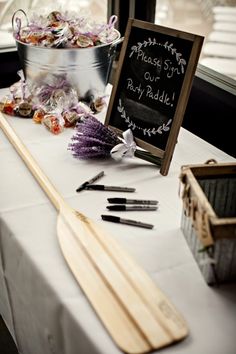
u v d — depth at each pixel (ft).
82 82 6.94
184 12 9.28
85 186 5.33
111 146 5.90
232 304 3.88
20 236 4.65
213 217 3.79
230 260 3.94
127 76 6.09
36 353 4.96
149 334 3.56
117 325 3.64
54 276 4.17
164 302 3.83
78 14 7.14
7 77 8.57
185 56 5.49
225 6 9.32
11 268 4.95
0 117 6.88
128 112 6.07
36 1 9.54
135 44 5.97
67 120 6.70
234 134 6.77
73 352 3.95
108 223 4.78
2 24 9.34
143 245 4.49
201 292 3.99
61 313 3.97
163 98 5.70
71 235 4.54
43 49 6.58
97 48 6.70
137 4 8.59
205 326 3.68
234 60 8.51
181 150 6.20
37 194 5.28
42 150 6.17
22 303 4.93
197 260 4.24
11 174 5.65
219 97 6.89
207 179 4.54
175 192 5.31
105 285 4.00
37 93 6.96
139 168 5.79
